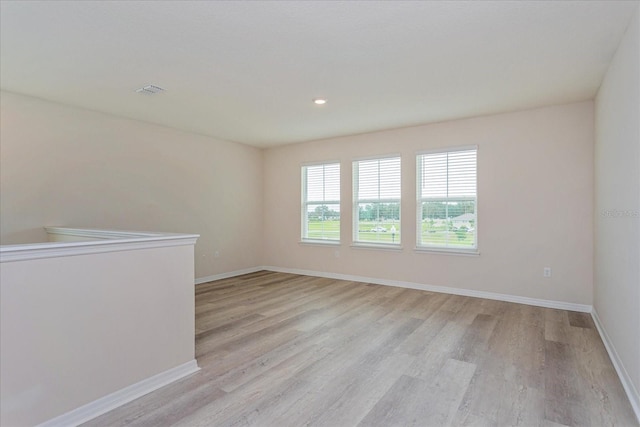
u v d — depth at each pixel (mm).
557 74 3148
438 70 3072
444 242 4875
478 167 4566
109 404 2037
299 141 6176
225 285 5402
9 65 2963
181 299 2463
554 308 4070
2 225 3627
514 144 4324
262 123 4902
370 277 5543
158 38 2512
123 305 2125
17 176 3719
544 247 4160
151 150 4938
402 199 5184
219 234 5949
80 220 4207
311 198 6270
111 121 4484
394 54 2762
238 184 6309
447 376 2420
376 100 3879
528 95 3717
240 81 3332
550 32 2418
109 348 2051
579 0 2049
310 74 3164
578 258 3965
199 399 2133
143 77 3240
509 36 2479
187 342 2490
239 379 2387
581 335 3191
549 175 4121
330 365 2600
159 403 2088
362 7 2123
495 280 4477
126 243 2129
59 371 1838
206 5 2098
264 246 6859
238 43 2584
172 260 2416
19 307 1706
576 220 3971
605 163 3092
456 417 1948
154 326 2289
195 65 2971
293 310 4027
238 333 3277
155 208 4992
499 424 1882
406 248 5172
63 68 3033
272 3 2078
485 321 3598
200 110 4266
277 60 2875
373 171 5527
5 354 1661
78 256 1922
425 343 3016
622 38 2453
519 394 2180
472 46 2629
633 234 2125
